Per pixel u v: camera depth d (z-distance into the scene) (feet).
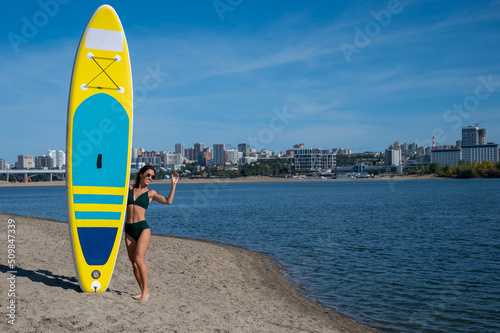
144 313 19.71
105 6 22.27
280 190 343.87
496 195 205.05
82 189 21.75
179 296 25.67
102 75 22.15
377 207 141.79
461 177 579.07
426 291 34.83
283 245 59.98
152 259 38.99
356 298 32.63
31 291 20.03
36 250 35.70
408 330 26.03
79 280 21.61
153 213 126.93
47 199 238.68
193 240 60.64
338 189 347.56
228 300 27.63
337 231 77.20
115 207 22.12
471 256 50.83
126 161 22.33
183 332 18.20
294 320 25.27
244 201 192.65
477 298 32.73
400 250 55.36
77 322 17.07
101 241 21.95
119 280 27.17
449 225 86.22
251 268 41.78
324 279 38.78
